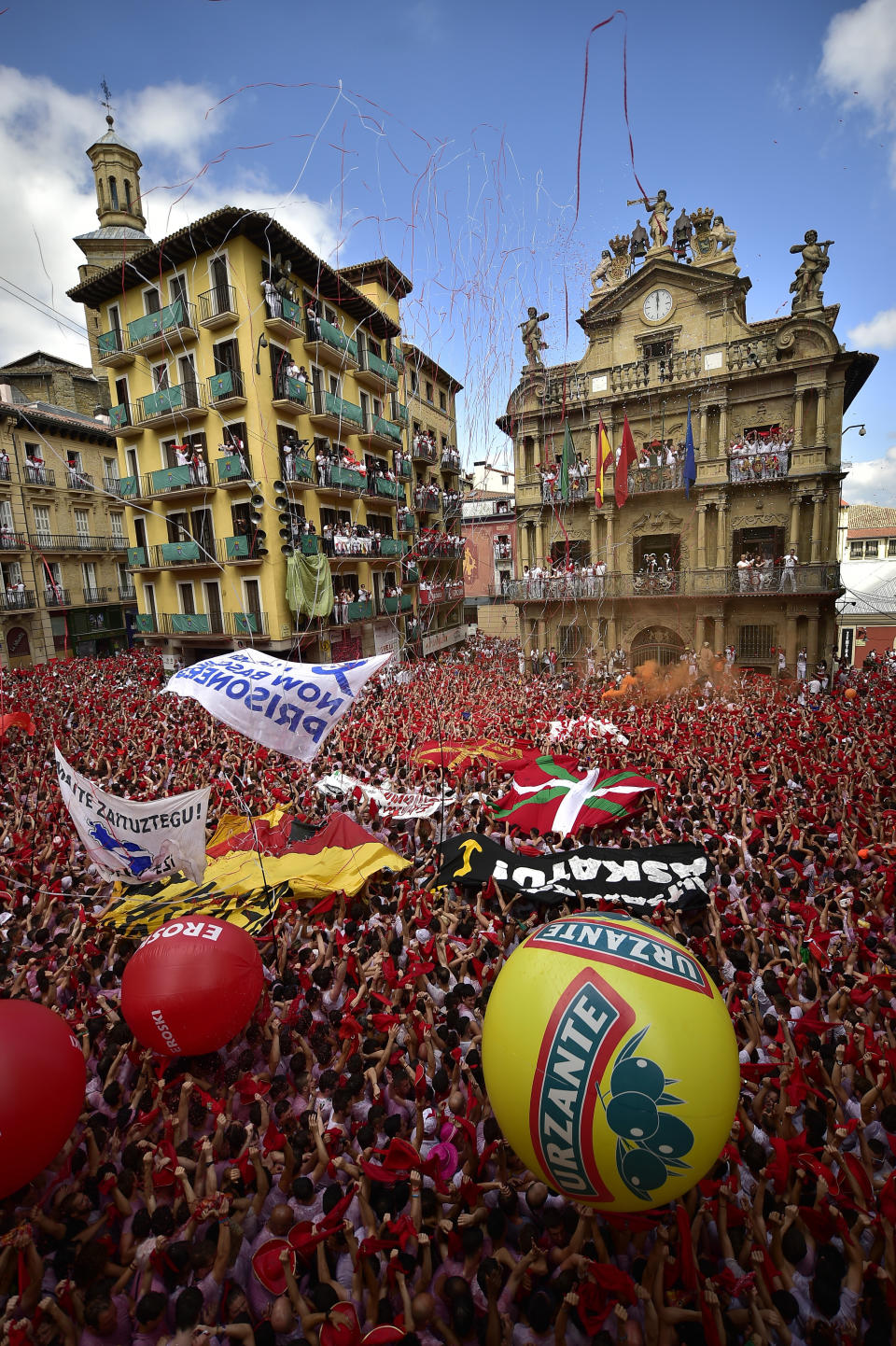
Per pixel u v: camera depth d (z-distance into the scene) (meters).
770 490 29.47
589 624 34.00
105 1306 4.27
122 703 23.86
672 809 12.80
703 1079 4.25
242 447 24.97
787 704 23.47
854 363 28.34
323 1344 4.20
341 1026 6.79
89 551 40.72
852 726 19.33
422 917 9.07
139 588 31.05
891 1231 4.62
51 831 12.12
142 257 25.16
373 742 18.50
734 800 13.03
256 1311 4.71
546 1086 4.40
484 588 51.06
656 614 32.25
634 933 5.02
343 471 28.47
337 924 9.05
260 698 8.89
